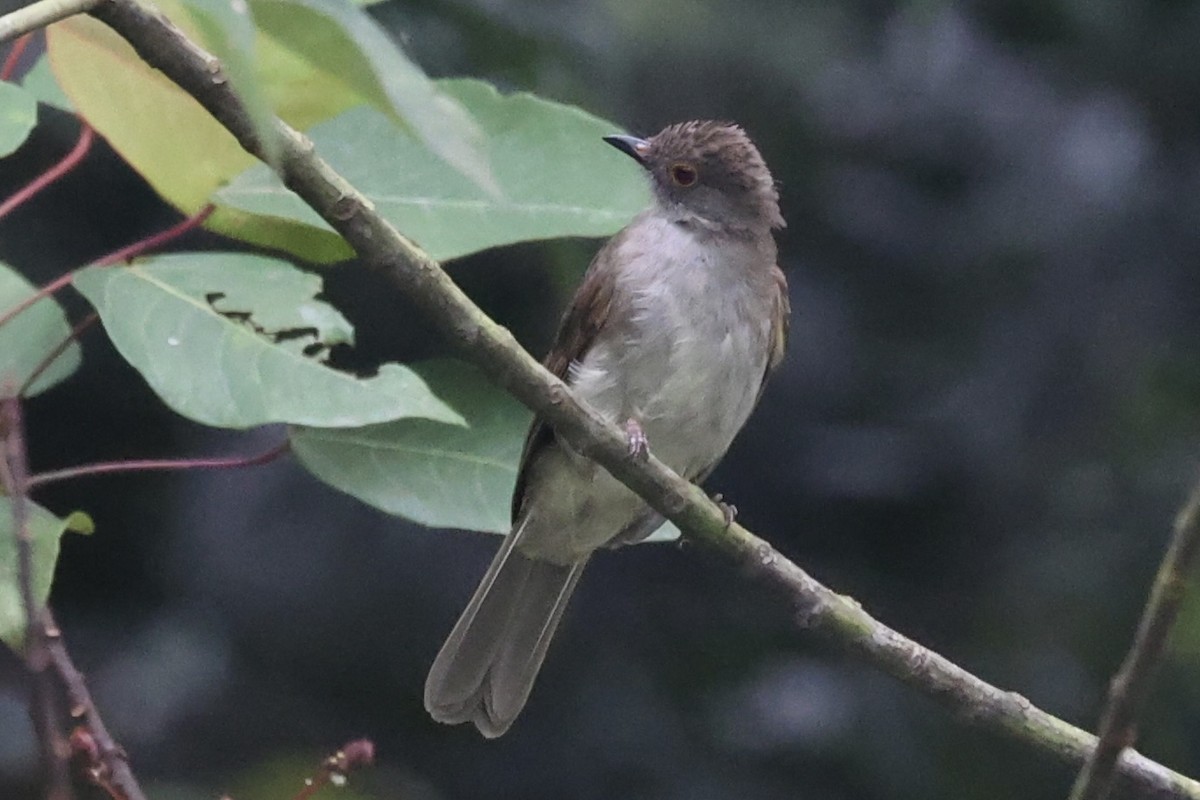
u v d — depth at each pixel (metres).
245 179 5.14
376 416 4.92
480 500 5.35
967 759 12.76
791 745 12.73
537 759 12.75
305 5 3.18
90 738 5.22
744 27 12.45
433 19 10.10
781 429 13.40
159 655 12.00
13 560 4.89
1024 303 13.26
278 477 11.95
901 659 5.94
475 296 10.85
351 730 12.30
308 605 12.05
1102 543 12.89
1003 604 13.10
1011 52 13.38
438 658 7.41
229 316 5.04
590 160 5.34
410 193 5.25
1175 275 13.11
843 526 13.55
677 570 13.22
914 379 13.31
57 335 5.23
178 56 4.30
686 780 12.74
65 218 11.22
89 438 12.02
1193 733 12.07
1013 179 13.22
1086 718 12.63
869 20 13.27
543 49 10.41
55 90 5.31
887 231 13.30
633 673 13.01
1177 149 13.29
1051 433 13.14
